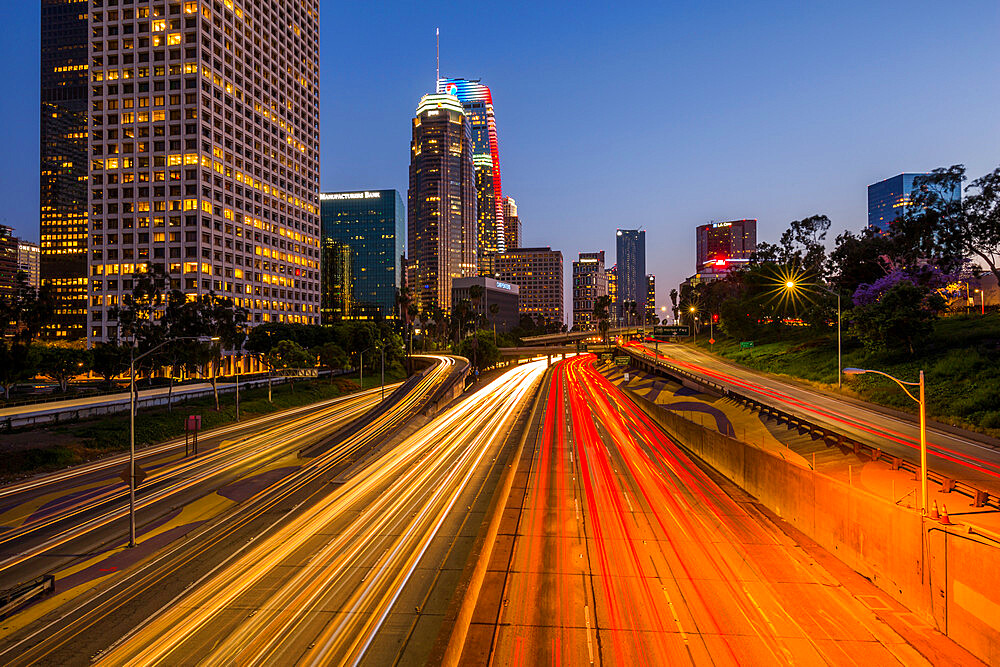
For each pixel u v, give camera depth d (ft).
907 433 127.34
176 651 51.75
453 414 223.51
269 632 54.95
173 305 246.27
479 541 67.31
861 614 56.80
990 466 99.76
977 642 48.39
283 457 145.28
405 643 52.34
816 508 78.02
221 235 386.52
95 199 374.84
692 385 237.86
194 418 145.89
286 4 475.72
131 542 81.30
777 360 268.41
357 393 312.09
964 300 326.65
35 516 97.66
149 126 371.15
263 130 438.40
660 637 52.75
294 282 474.49
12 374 197.47
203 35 372.58
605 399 261.85
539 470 125.39
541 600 60.80
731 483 112.27
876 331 193.26
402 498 105.09
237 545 81.00
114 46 376.68
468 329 636.07
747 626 54.80
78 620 58.65
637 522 87.92
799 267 375.25
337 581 67.36
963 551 50.42
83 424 162.30
